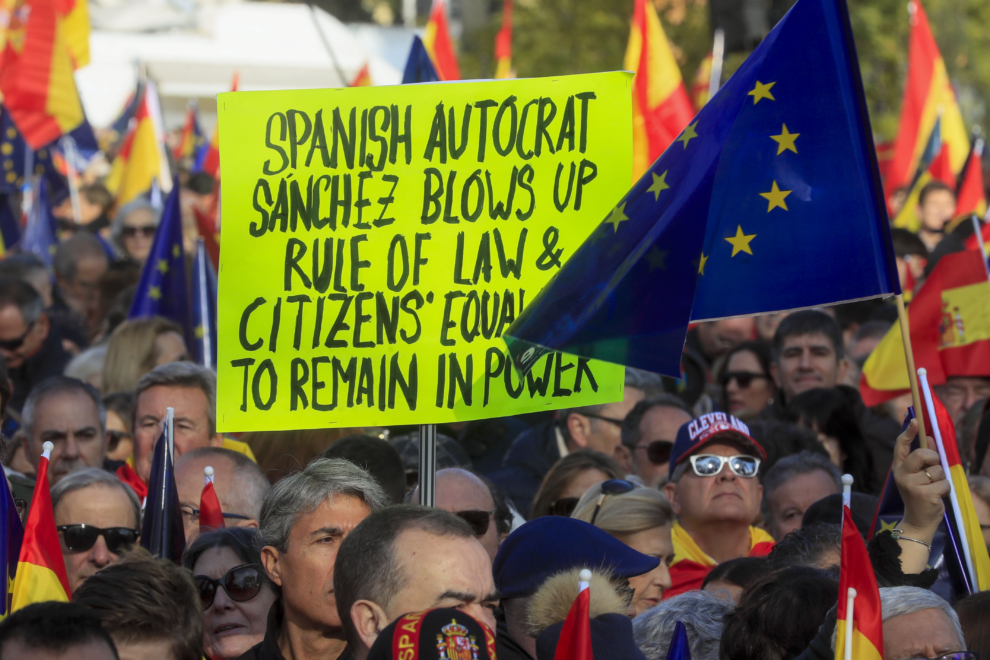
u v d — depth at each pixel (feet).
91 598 25.03
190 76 184.75
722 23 93.45
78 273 84.94
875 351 54.44
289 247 34.27
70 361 63.67
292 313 34.06
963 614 28.04
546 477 44.73
